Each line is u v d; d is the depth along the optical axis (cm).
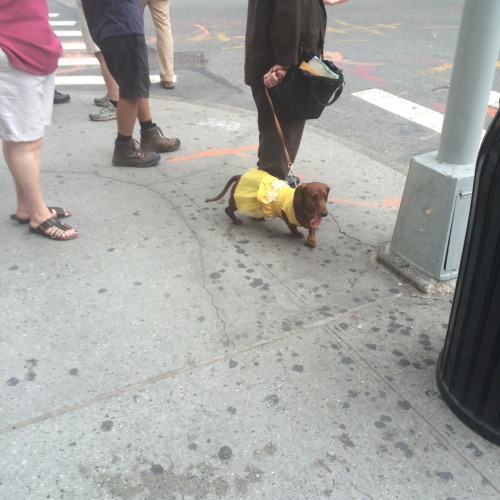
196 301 293
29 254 329
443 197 285
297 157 485
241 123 568
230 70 792
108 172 444
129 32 394
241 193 350
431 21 1124
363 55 868
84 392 234
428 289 301
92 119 561
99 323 274
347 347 263
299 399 233
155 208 388
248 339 267
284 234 361
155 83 728
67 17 1206
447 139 285
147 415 224
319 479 200
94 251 334
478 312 202
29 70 295
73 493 193
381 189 427
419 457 209
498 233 187
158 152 485
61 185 418
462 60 264
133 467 203
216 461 206
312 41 330
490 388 206
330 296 300
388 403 232
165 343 263
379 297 300
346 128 585
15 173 325
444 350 234
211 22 1115
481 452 211
